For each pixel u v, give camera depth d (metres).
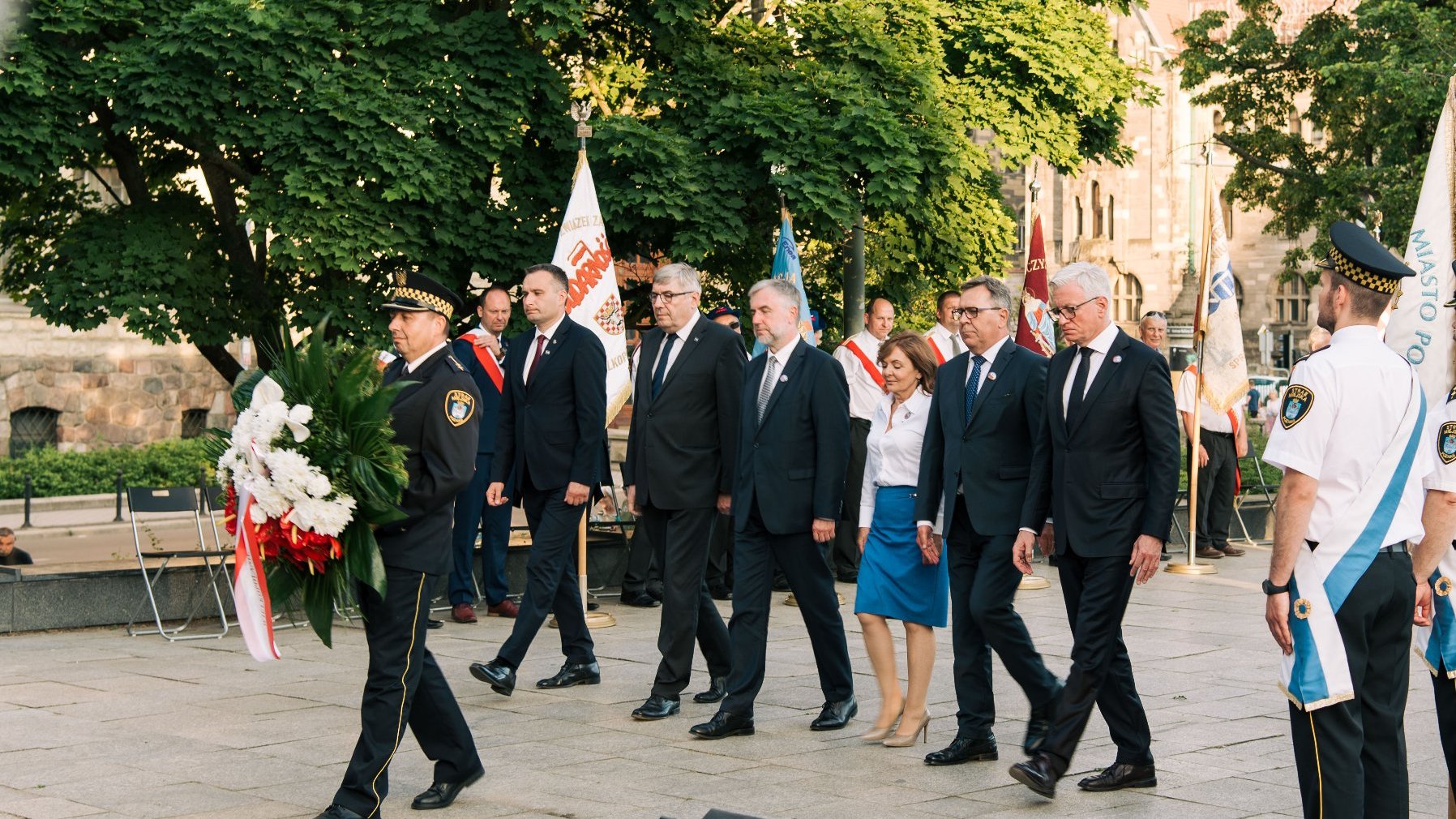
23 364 29.80
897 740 7.20
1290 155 34.91
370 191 13.88
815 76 15.12
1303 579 4.85
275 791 6.32
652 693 8.03
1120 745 6.39
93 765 6.79
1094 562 6.23
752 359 7.74
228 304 14.80
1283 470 4.87
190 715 7.94
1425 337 8.14
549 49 15.92
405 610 5.82
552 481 8.62
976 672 6.86
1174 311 66.12
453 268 14.48
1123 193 71.00
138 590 11.29
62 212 15.34
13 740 7.31
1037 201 14.02
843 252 17.33
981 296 6.84
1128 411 6.19
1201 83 36.00
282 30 13.54
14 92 12.89
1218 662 9.58
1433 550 5.29
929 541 6.95
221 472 5.78
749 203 14.91
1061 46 17.25
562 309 8.82
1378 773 4.94
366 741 5.74
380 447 5.54
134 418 31.88
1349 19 32.56
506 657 8.39
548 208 14.67
